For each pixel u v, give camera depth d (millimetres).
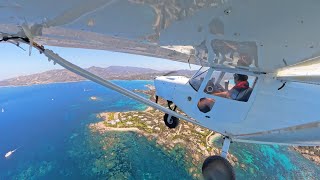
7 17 2334
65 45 4152
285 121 5355
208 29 2305
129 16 2154
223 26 2176
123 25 2432
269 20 1892
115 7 1958
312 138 5367
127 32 2711
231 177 5977
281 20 1857
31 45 3518
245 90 5660
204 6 1826
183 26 2303
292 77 4898
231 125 6004
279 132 5480
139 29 2537
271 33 2174
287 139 5641
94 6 1938
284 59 3092
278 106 5367
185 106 6863
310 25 1847
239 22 2023
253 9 1751
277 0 1571
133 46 3762
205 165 6391
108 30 2658
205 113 6348
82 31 2756
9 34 3133
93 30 2684
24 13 2193
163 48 3668
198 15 2016
